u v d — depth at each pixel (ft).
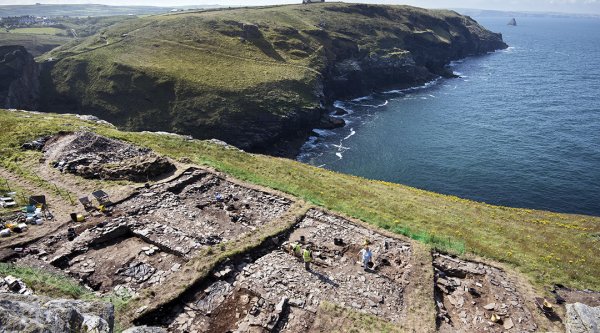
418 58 587.27
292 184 128.47
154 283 69.56
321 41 505.66
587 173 252.62
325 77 435.53
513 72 612.29
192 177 111.86
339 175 173.88
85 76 401.08
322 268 80.23
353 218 104.12
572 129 338.75
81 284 67.51
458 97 455.63
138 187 101.55
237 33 488.85
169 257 76.64
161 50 433.89
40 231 80.33
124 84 372.38
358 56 508.94
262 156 183.21
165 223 87.86
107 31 524.11
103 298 63.82
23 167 107.34
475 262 91.76
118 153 121.39
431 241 98.84
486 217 133.39
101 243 79.97
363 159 278.87
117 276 70.64
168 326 62.39
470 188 234.99
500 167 263.08
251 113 327.06
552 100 437.99
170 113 336.49
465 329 70.79
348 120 371.56
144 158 115.03
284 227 91.40
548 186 236.22
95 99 369.50
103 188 99.91
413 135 327.26
